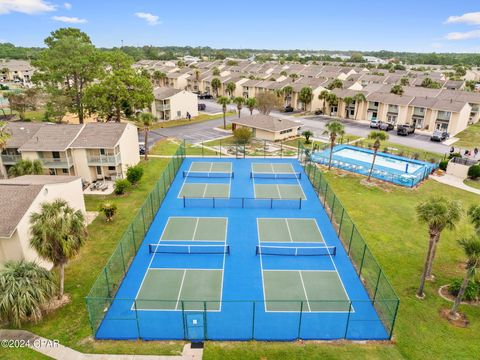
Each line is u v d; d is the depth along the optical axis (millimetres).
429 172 49250
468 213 25719
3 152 43156
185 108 85125
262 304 23766
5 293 19891
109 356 19297
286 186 45031
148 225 34312
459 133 73625
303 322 22188
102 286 23391
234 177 47969
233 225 34656
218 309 23203
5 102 87625
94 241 31344
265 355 19531
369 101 82500
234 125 71875
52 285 21891
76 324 21719
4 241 24375
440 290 25391
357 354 19688
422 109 75812
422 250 30656
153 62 173500
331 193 38250
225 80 114062
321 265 28375
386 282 25266
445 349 20109
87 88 61500
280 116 88438
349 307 22266
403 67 184375
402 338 20891
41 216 21766
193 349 19922
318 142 65250
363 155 57719
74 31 67438
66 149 41844
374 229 34125
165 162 53219
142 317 22438
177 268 27734
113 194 41469
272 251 30125
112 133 45312
